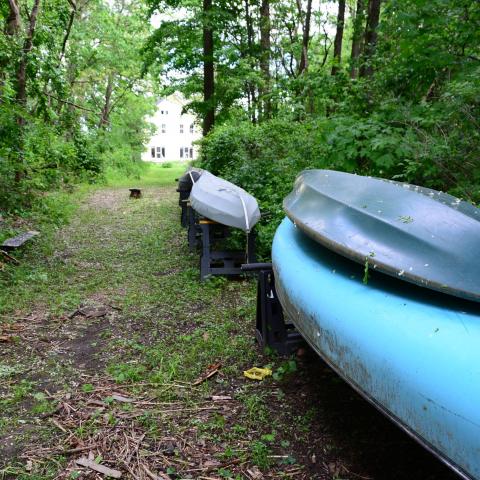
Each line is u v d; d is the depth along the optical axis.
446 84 5.24
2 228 7.43
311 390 3.00
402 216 2.15
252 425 2.64
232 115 15.62
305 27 14.62
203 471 2.27
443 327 1.62
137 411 2.79
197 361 3.44
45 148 11.88
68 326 4.12
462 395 1.41
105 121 26.28
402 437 2.52
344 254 2.15
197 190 5.98
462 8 5.21
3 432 2.57
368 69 7.73
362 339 1.81
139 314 4.39
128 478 2.23
